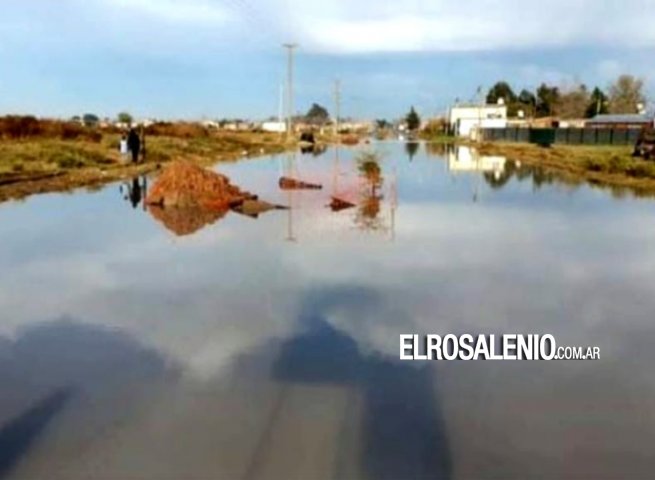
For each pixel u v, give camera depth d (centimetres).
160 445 502
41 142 3559
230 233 1409
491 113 9631
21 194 1961
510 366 659
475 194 2194
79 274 1024
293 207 1855
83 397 585
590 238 1352
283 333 757
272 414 552
